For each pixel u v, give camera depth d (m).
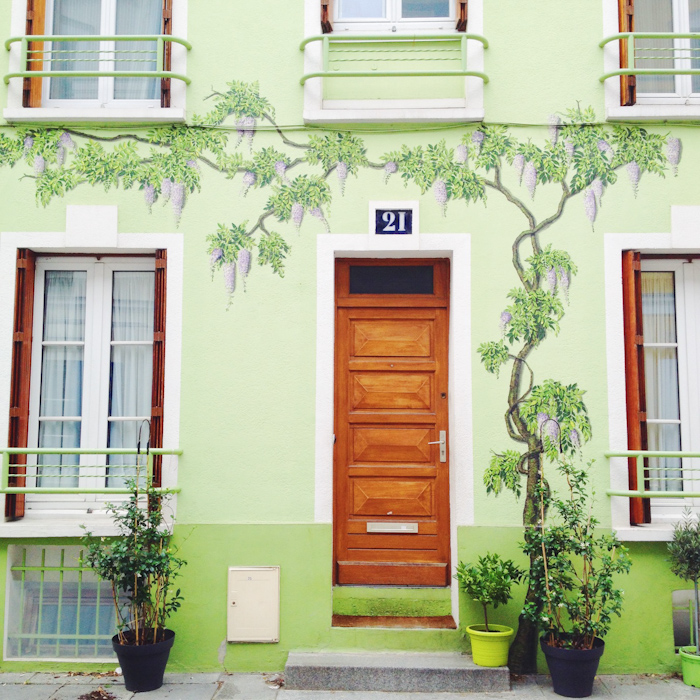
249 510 5.20
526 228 5.35
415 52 5.59
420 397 5.65
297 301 5.33
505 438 5.23
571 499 5.01
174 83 5.46
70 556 5.31
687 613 5.26
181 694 4.70
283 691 4.75
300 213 5.38
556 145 5.40
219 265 5.36
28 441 5.40
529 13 5.48
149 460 5.14
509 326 5.30
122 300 5.55
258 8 5.52
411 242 5.34
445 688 4.75
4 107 5.42
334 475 5.59
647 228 5.34
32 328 5.45
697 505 5.36
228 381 5.29
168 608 5.01
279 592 5.14
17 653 5.20
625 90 5.40
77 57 5.68
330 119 5.35
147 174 5.40
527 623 5.01
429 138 5.41
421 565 5.52
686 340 5.48
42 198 5.38
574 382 5.26
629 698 4.62
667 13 5.74
